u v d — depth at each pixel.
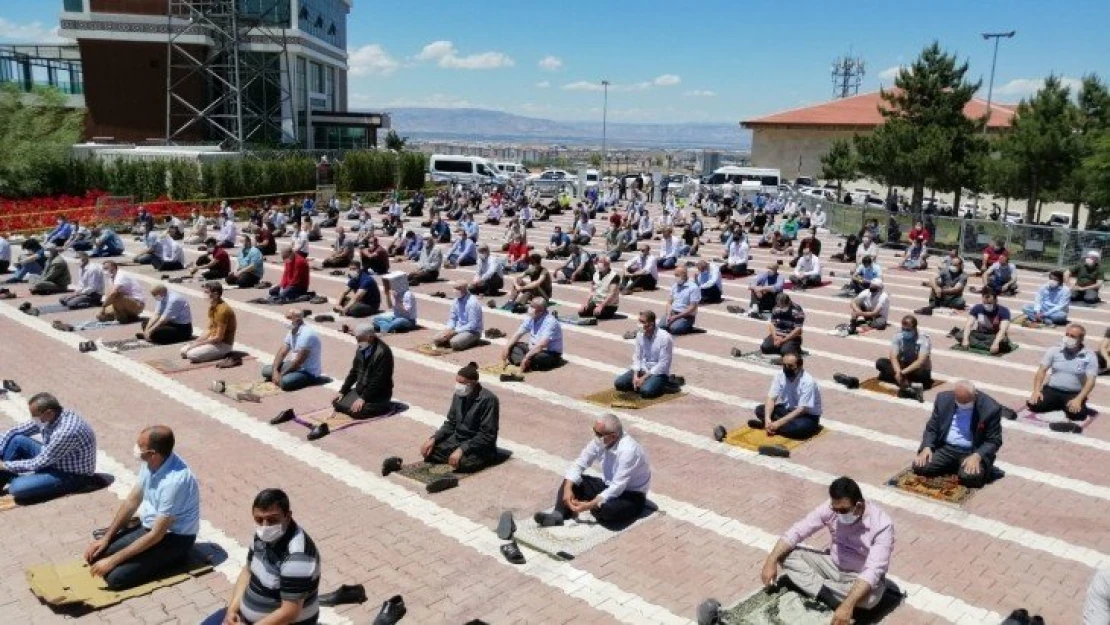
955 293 18.31
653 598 6.46
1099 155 28.19
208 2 51.00
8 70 54.66
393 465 8.78
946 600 6.47
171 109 53.78
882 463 9.23
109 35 51.47
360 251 22.44
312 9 58.84
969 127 32.31
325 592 6.46
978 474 8.45
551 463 9.13
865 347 14.73
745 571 6.89
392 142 80.38
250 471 8.80
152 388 11.62
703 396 11.60
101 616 6.07
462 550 7.18
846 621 5.84
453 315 14.16
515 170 64.06
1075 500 8.35
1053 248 25.50
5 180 35.25
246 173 38.31
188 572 6.63
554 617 6.18
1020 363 13.72
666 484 8.59
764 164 66.94
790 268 24.20
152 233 23.44
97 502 7.98
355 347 14.09
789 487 8.57
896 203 40.75
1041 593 6.62
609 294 16.64
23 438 8.20
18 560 6.88
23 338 14.34
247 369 12.62
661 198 50.00
